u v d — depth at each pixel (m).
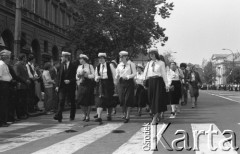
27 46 30.78
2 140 8.29
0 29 25.58
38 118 13.30
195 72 18.19
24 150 7.09
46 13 37.22
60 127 10.48
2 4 25.92
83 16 26.31
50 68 15.19
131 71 11.46
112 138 8.34
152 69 10.43
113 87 11.65
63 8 42.59
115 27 24.73
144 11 25.17
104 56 11.62
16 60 14.43
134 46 26.33
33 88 14.49
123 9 25.03
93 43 26.20
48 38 36.91
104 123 11.34
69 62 11.98
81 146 7.40
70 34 26.72
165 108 10.45
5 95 10.80
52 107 15.32
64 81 11.81
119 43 25.97
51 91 15.12
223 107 18.02
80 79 11.79
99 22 25.88
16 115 13.23
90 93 11.84
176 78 13.45
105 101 11.37
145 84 10.70
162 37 26.33
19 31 17.20
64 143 7.77
